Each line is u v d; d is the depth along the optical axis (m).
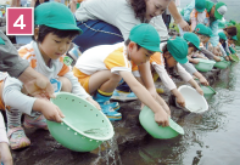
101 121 1.53
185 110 2.37
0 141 0.99
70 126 1.18
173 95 2.51
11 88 1.31
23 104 1.25
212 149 1.71
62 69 1.63
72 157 1.28
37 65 1.43
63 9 1.32
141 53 1.71
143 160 1.49
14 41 3.44
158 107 1.64
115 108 2.00
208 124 2.13
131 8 2.22
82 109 1.57
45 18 1.29
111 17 2.35
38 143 1.39
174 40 2.37
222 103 2.81
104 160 1.31
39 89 1.19
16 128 1.37
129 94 2.27
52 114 1.18
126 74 1.71
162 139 1.75
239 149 1.74
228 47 6.31
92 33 2.54
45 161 1.23
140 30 1.69
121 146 1.56
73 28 1.28
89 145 1.25
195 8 4.35
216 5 4.57
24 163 1.21
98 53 1.96
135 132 1.75
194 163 1.52
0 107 1.50
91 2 2.47
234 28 6.70
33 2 3.44
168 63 2.47
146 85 2.06
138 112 2.05
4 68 1.04
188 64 2.97
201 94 2.58
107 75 1.83
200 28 4.04
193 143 1.77
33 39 1.43
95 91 1.97
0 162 0.95
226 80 4.13
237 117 2.36
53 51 1.34
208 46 4.95
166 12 4.15
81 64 2.04
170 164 1.48
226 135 1.94
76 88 1.69
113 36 2.51
